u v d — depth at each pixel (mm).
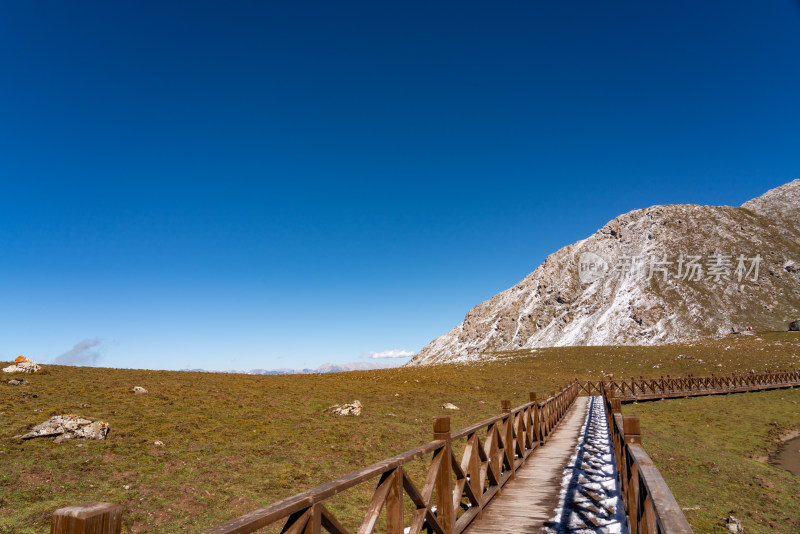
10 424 13727
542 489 9180
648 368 64250
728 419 34812
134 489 10516
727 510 16594
